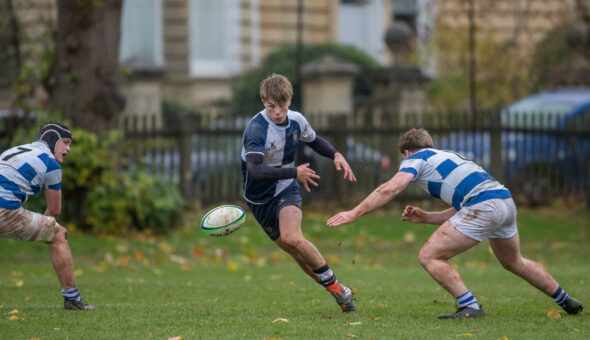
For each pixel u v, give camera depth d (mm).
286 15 98125
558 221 50656
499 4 82938
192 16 95688
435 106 76438
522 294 27016
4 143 45625
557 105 63500
